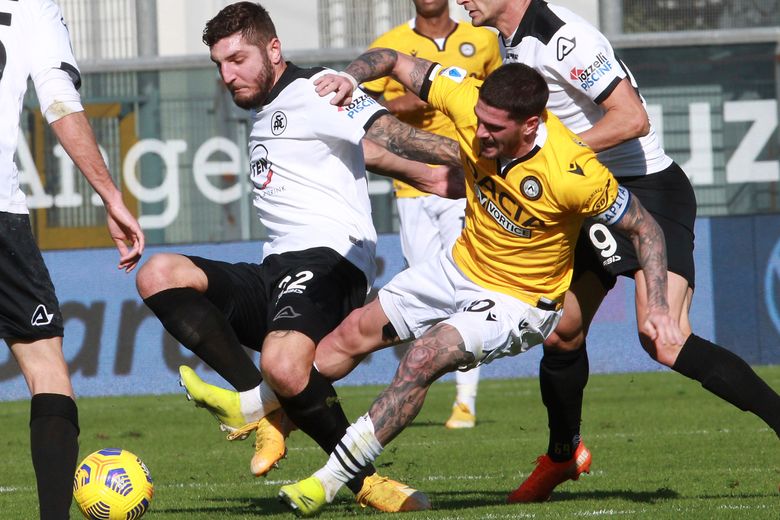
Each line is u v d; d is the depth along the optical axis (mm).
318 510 15438
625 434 27375
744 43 48438
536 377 46906
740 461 21844
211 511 17156
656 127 48906
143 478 14859
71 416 13570
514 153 15211
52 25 14414
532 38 17578
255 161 17906
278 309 16625
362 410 35062
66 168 47688
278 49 17562
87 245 47812
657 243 15398
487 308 15555
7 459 26375
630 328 46375
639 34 48875
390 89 28594
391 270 45406
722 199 48781
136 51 49656
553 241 15625
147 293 17047
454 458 23609
